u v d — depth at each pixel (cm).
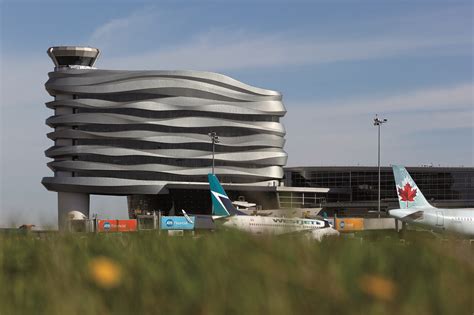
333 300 395
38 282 464
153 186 15412
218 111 16000
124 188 15412
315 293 403
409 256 504
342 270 443
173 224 7444
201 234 624
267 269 443
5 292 447
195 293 417
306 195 15112
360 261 479
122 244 599
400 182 6150
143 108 15475
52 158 16150
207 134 16025
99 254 551
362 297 398
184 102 15838
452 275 445
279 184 16812
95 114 15475
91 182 15425
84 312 407
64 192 15850
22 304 423
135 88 15538
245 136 16350
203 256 495
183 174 15738
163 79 15738
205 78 15988
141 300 420
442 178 14825
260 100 16475
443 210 5522
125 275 476
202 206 15700
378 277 429
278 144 16688
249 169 16338
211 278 437
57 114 15825
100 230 665
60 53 16000
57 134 15650
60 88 15588
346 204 14688
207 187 15400
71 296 427
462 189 14775
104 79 15525
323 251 503
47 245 566
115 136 15488
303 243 516
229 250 506
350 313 381
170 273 461
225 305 396
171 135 15738
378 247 530
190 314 402
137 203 16312
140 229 702
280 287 410
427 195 14888
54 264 509
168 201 15850
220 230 598
